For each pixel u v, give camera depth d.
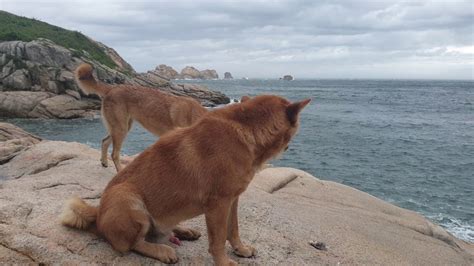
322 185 2.55
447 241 2.21
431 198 4.30
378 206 2.38
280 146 1.24
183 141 1.19
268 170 2.63
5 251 1.17
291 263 1.35
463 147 7.06
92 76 2.31
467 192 4.50
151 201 1.17
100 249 1.21
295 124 1.25
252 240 1.45
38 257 1.17
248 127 1.19
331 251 1.52
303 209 2.00
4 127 3.75
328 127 9.25
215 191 1.15
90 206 1.28
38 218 1.32
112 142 2.21
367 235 1.82
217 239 1.18
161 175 1.17
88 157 2.41
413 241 1.92
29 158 2.36
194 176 1.16
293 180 2.57
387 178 5.03
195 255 1.29
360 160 5.96
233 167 1.15
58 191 1.65
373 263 1.51
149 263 1.20
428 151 6.67
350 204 2.32
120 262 1.18
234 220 1.30
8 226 1.25
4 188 1.65
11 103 8.85
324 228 1.73
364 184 4.79
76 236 1.24
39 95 9.19
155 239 1.28
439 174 5.24
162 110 2.21
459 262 1.82
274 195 2.21
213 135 1.16
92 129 7.92
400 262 1.59
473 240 3.26
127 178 1.21
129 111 2.25
